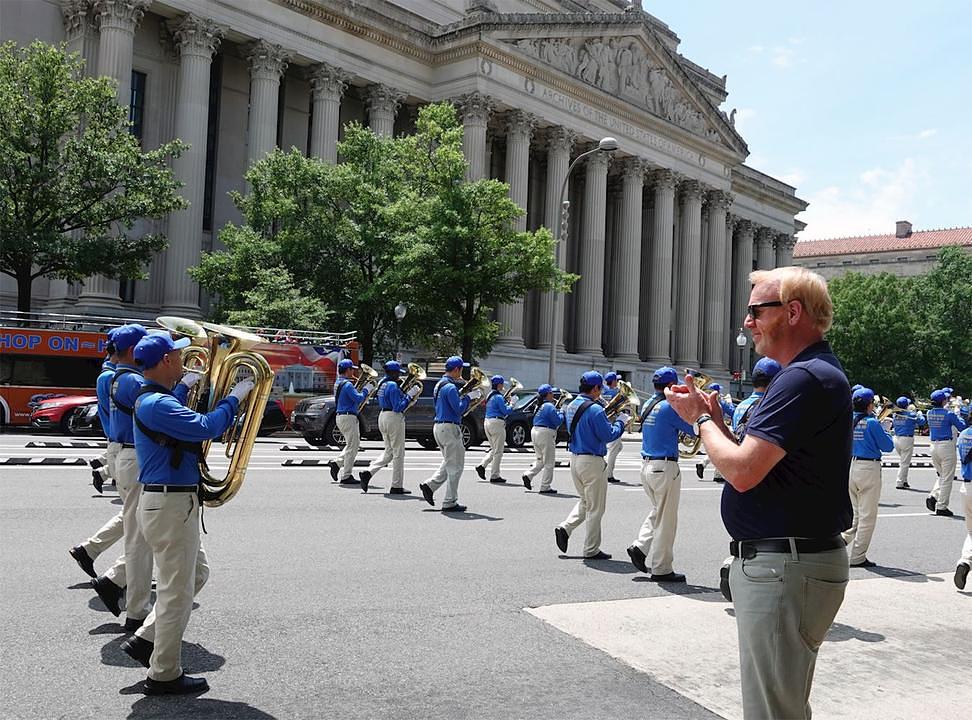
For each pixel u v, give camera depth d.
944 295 83.81
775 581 3.54
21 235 29.23
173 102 41.78
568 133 53.72
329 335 32.88
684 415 3.85
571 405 10.67
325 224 34.75
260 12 42.53
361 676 6.02
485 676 6.11
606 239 63.38
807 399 3.47
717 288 67.06
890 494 22.08
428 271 33.91
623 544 11.86
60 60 30.78
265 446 25.52
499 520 13.38
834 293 83.12
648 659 6.58
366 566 9.50
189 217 39.38
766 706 3.58
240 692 5.63
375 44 47.69
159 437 5.39
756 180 76.69
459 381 14.44
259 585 8.42
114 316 37.28
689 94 63.41
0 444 22.42
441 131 37.06
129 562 6.73
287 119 47.38
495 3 60.22
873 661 6.89
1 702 5.32
